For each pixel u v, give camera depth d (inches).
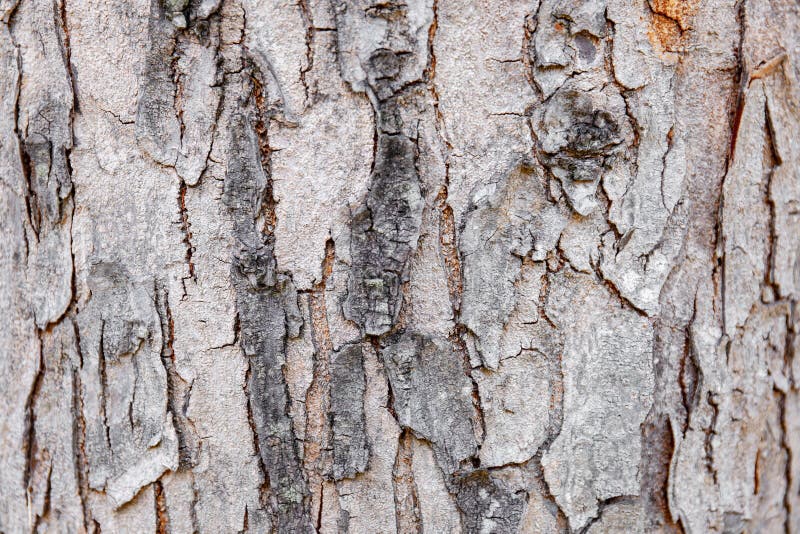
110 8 27.8
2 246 28.8
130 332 28.3
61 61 28.0
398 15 27.6
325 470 28.4
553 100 27.8
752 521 29.3
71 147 28.1
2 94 28.3
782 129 28.6
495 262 28.1
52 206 28.3
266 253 28.0
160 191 28.0
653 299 28.3
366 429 28.3
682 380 28.6
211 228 28.0
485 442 28.4
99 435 28.5
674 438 28.6
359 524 28.5
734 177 28.4
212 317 28.2
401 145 27.8
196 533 28.5
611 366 28.3
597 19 27.7
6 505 29.3
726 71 28.2
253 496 28.5
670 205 28.2
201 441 28.4
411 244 28.0
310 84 27.7
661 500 28.7
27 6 28.0
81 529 28.8
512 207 28.0
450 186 27.9
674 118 28.1
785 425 29.6
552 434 28.4
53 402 28.7
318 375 28.3
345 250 28.0
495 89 27.8
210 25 27.7
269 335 28.2
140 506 28.5
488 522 28.5
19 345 28.9
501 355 28.3
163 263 28.2
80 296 28.4
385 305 28.0
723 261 28.6
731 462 29.0
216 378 28.3
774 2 28.3
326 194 27.9
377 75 27.6
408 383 28.2
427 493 28.4
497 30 27.7
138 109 27.9
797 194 29.0
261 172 27.9
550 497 28.5
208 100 27.8
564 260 28.1
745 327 28.9
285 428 28.4
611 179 28.0
